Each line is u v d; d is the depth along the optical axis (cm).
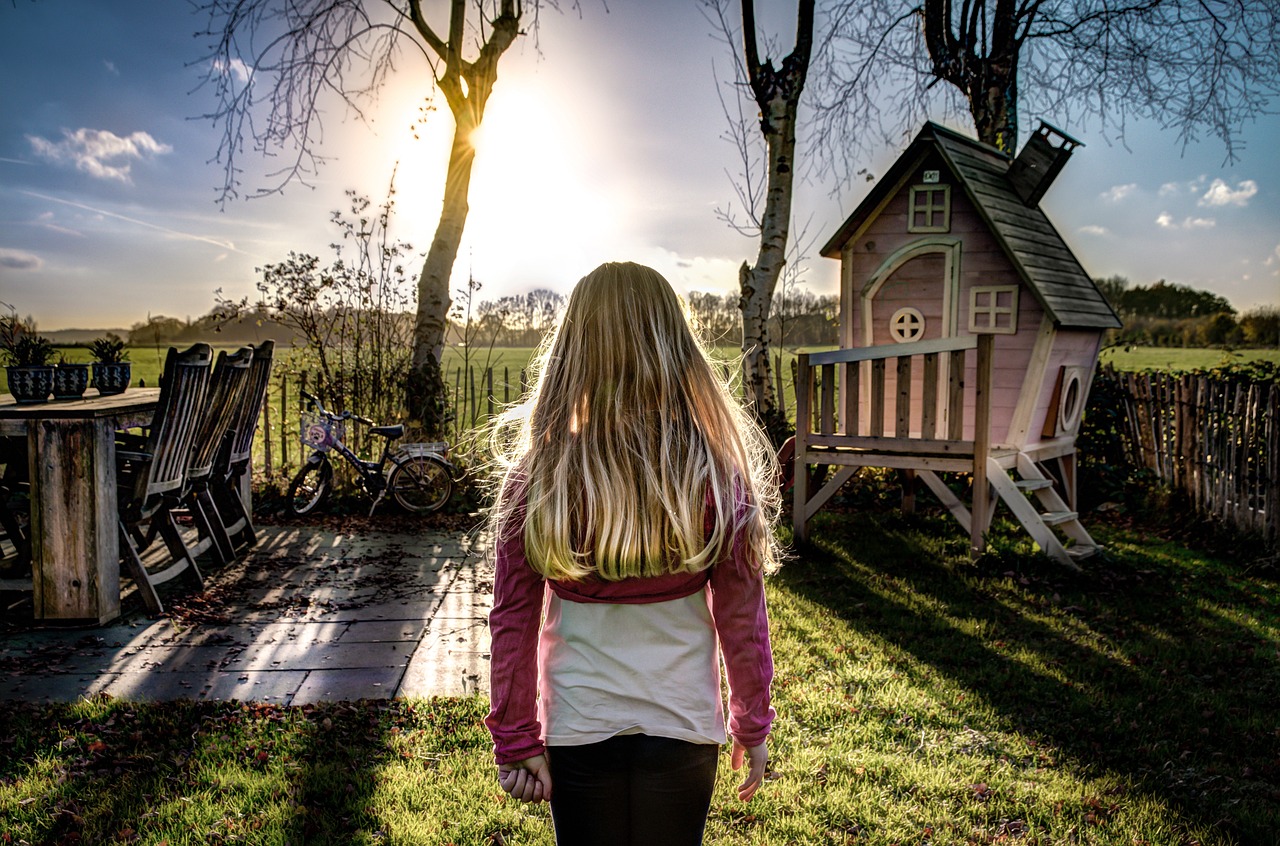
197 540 652
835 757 330
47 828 269
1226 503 711
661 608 149
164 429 493
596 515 142
